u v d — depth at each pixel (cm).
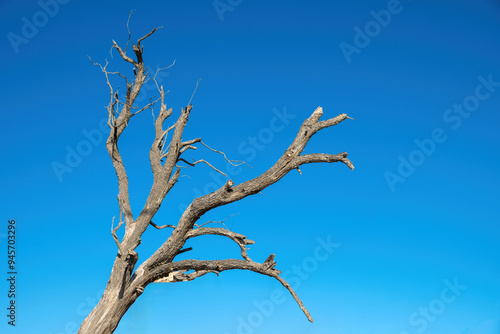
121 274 1451
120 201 1533
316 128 1426
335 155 1393
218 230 1480
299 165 1427
